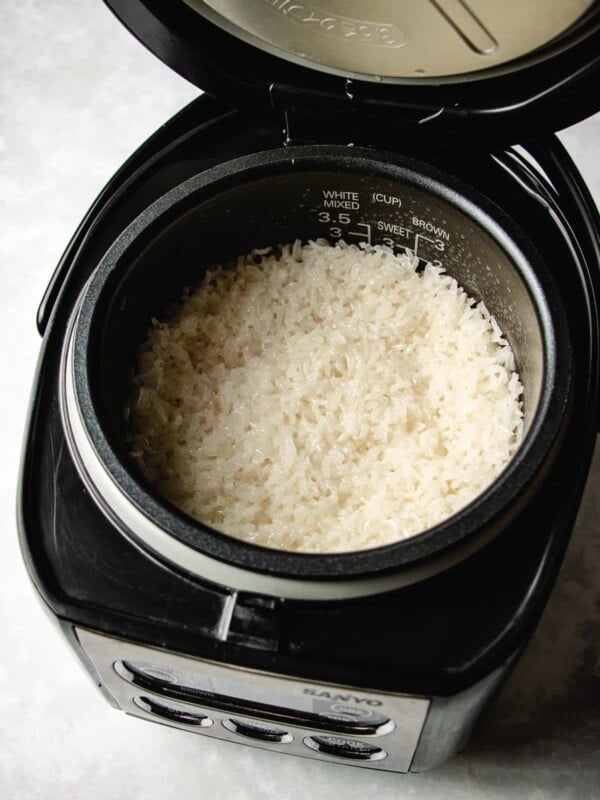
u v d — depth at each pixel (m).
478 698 0.34
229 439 0.42
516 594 0.33
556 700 0.47
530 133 0.40
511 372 0.42
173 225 0.40
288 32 0.38
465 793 0.45
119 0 0.38
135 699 0.42
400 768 0.43
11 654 0.49
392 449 0.41
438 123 0.40
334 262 0.45
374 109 0.40
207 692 0.38
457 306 0.44
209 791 0.46
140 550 0.34
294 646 0.32
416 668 0.32
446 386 0.42
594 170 0.58
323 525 0.39
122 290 0.38
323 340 0.44
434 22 0.35
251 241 0.45
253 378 0.43
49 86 0.62
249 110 0.42
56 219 0.59
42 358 0.38
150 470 0.40
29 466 0.36
